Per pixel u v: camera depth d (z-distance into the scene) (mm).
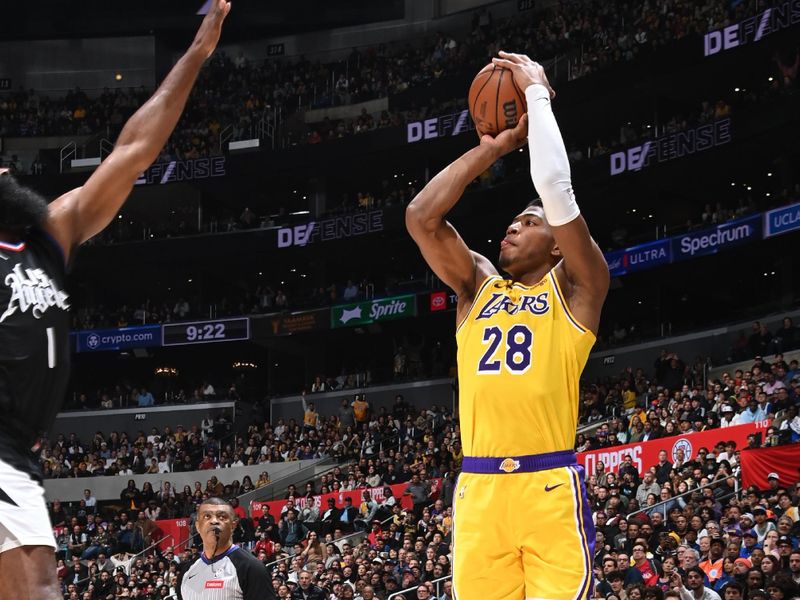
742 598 10938
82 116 41500
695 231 28266
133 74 43844
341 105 39531
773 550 13258
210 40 2904
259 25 42844
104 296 41500
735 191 32281
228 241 36625
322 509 25031
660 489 17578
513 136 4199
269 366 38438
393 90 38750
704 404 21109
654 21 32750
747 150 28859
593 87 31562
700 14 31469
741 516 14531
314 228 35500
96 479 32375
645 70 30516
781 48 28422
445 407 30422
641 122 34188
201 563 6559
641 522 15383
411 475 24328
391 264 38656
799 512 14406
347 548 20250
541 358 3938
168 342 36250
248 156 37156
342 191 39406
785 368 21203
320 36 43438
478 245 36438
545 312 4020
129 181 2758
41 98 43031
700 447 19203
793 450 15906
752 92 31234
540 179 3910
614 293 33531
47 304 2467
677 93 32031
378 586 16859
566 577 3727
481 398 3975
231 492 29141
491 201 32562
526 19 38188
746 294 32188
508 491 3857
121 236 38750
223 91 41719
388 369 36938
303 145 36656
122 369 40375
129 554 25016
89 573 24359
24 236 2533
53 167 40531
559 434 3914
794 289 29219
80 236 2672
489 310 4133
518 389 3906
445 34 40188
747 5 29875
